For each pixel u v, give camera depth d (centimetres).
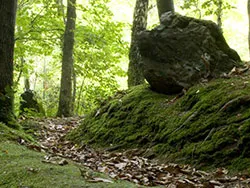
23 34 1398
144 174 450
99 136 685
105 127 695
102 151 634
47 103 2270
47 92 2469
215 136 502
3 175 342
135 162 516
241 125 486
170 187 383
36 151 466
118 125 672
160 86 686
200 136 524
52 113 1748
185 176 448
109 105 746
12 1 659
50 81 2478
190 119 558
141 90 725
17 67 1566
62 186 308
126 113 684
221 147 484
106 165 495
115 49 1545
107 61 1587
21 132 584
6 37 651
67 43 1330
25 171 344
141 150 588
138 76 1063
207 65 648
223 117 521
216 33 688
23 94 1293
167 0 927
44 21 1470
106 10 1435
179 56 677
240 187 393
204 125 530
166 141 568
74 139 739
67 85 1312
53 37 1535
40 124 909
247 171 430
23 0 1445
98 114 750
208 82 632
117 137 649
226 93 560
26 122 901
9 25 653
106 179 343
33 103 1283
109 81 1606
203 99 575
